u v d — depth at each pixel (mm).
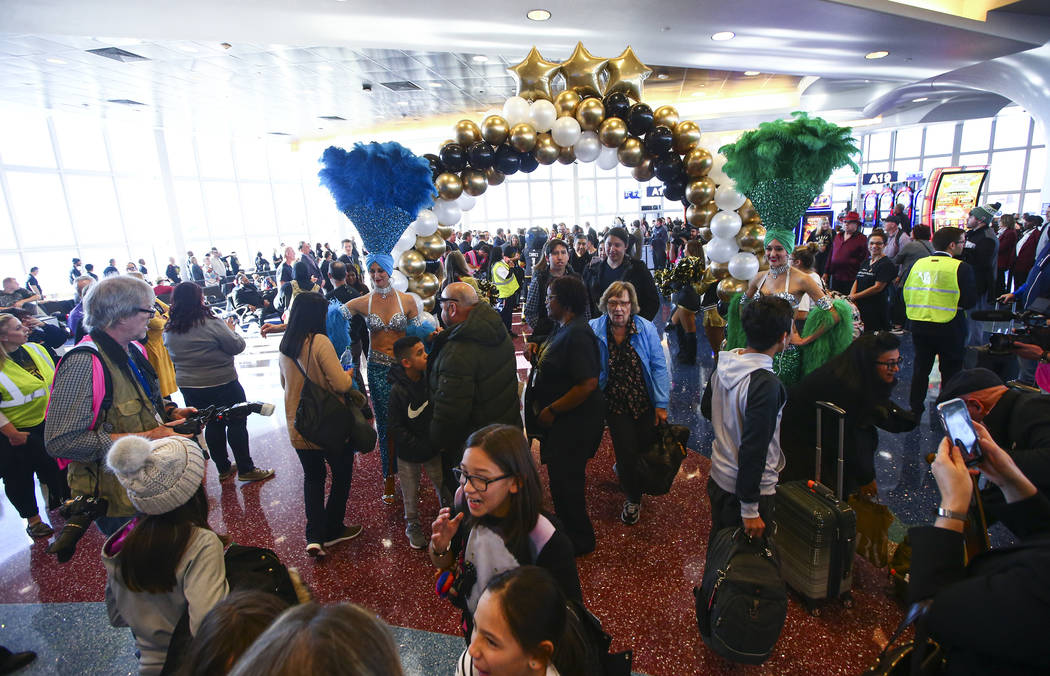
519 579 1021
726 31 6176
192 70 9234
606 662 1327
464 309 2645
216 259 14992
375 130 17594
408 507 2928
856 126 18125
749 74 12430
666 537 2938
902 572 2301
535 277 4727
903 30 6406
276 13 5020
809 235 12898
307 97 11914
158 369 4016
